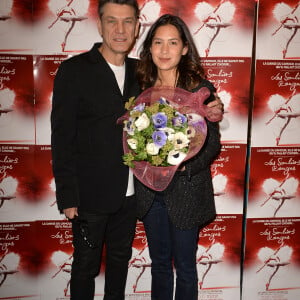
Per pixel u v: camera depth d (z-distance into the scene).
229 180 2.09
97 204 1.70
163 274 1.89
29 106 1.92
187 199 1.65
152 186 1.58
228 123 2.02
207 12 1.90
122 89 1.70
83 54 1.67
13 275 2.11
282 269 2.23
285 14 1.92
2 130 1.93
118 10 1.54
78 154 1.70
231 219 2.14
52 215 2.06
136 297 2.21
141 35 1.90
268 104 2.01
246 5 1.90
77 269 1.79
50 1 1.83
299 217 2.16
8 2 1.81
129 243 1.92
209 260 2.19
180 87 1.64
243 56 1.96
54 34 1.86
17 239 2.06
